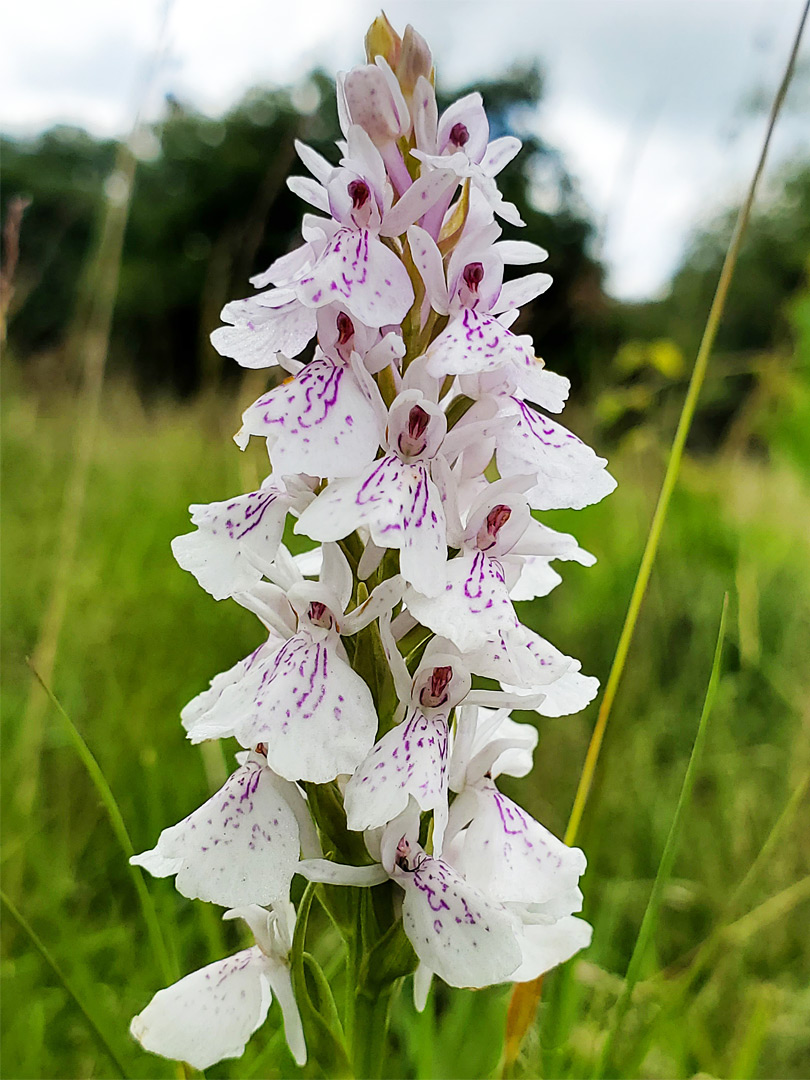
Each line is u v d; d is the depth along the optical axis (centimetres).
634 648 17
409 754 7
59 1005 10
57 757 14
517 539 7
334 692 7
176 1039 7
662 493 9
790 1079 11
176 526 20
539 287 7
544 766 16
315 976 7
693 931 13
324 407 7
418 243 7
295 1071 9
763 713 18
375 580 7
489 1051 10
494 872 7
